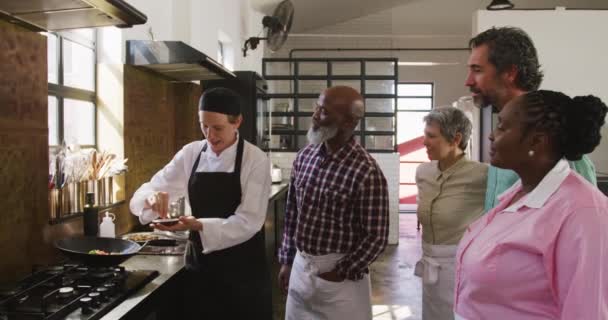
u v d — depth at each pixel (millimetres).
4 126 1961
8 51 1977
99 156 2715
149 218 2277
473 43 1512
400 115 11742
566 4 10602
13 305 1623
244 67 6742
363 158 2080
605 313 981
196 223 2057
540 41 5547
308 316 2164
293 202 2371
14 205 2029
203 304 2209
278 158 7168
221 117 2146
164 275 2064
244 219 2162
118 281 1826
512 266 1112
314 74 7176
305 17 9641
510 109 1171
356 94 2082
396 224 7234
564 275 1029
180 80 3877
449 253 2174
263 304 2320
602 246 993
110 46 3107
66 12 1888
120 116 3078
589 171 1343
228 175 2201
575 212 1033
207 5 4914
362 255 2006
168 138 3852
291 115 7203
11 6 1803
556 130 1106
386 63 7086
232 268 2193
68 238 2170
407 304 4461
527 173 1176
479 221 1298
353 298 2088
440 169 2283
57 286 1835
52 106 2725
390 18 11133
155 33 3783
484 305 1173
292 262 2385
